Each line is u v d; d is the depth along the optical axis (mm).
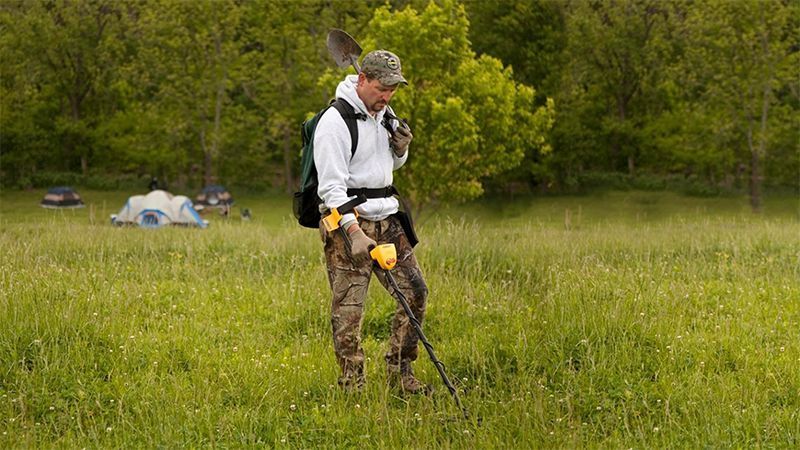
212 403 11680
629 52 127688
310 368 13156
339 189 11148
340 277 11578
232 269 21266
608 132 125625
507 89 63750
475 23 110375
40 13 135250
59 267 19766
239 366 13031
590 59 129875
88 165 149375
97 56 136625
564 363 12719
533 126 65812
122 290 17562
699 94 120625
